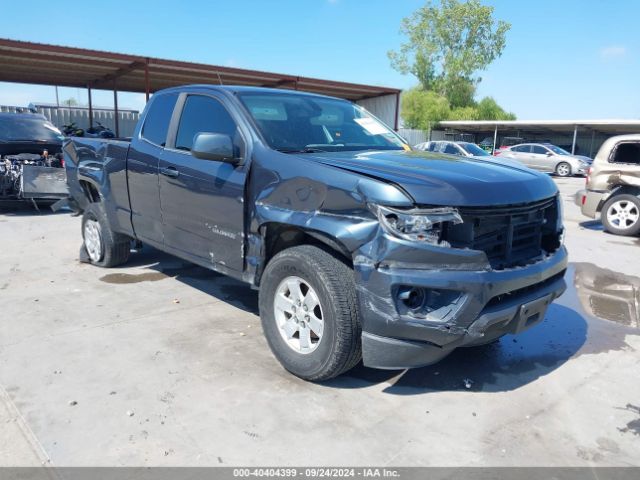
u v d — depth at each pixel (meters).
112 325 4.42
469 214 3.02
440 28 50.88
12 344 4.01
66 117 27.92
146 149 4.88
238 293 5.35
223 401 3.24
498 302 3.13
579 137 41.88
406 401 3.30
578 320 4.89
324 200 3.22
